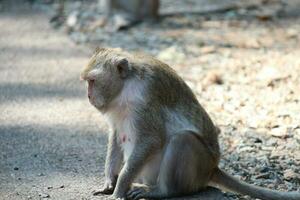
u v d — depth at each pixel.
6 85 15.51
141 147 9.64
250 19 20.59
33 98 14.70
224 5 22.06
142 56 10.13
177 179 9.78
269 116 13.23
